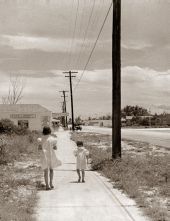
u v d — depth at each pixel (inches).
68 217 339.0
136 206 377.1
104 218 334.3
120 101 708.7
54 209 367.6
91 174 601.6
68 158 858.1
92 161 755.4
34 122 2679.6
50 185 472.1
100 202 394.9
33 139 1366.9
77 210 362.9
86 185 495.5
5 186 490.0
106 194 435.5
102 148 1119.0
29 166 689.0
